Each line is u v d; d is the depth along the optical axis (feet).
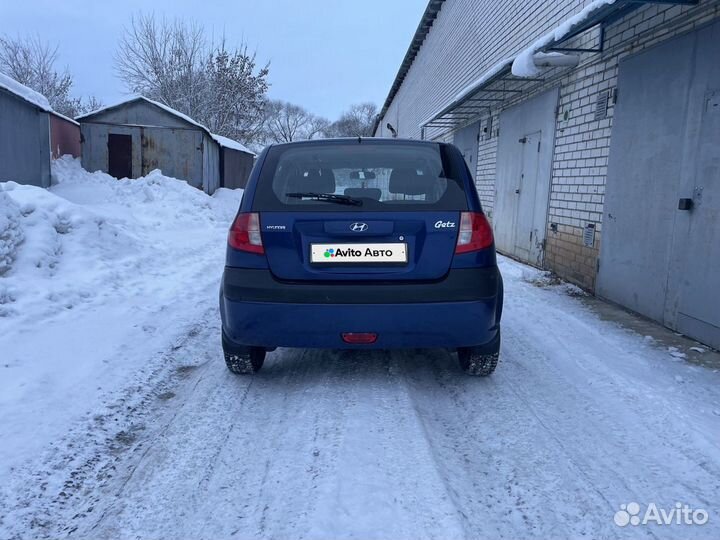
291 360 15.12
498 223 37.78
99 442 10.37
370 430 10.80
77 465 9.56
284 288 11.48
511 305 21.17
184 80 100.78
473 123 46.11
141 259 27.22
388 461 9.68
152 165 60.44
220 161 73.10
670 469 9.59
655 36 18.80
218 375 13.92
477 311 11.55
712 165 15.65
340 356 15.44
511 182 34.91
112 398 12.13
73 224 25.44
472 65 48.88
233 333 11.98
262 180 12.28
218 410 11.83
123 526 8.05
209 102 101.96
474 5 48.24
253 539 7.74
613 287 21.38
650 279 18.84
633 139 20.02
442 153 12.88
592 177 23.43
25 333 15.85
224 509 8.44
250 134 110.22
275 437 10.63
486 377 13.71
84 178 53.21
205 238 39.65
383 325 11.41
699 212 16.21
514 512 8.41
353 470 9.39
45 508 8.41
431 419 11.49
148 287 23.15
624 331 17.57
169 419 11.46
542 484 9.13
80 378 12.98
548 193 28.40
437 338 11.62
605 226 22.11
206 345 16.33
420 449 10.08
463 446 10.38
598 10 16.62
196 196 52.31
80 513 8.35
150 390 12.85
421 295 11.37
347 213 11.62
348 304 11.36
